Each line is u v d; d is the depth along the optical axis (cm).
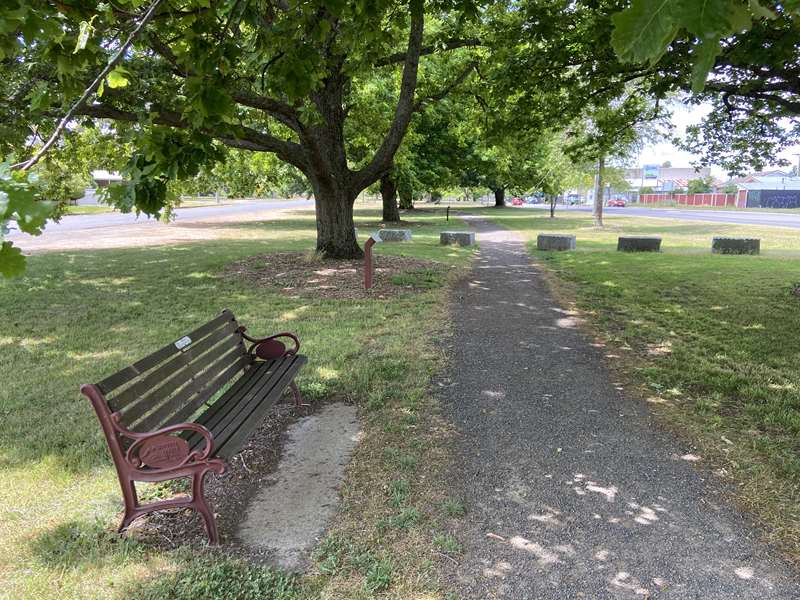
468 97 1499
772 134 1205
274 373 472
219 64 312
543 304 917
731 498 355
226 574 285
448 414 480
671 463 399
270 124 1617
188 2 354
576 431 449
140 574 286
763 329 734
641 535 321
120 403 316
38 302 901
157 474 311
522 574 288
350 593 274
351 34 527
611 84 1035
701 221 3397
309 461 404
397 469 390
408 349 651
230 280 1092
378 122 1691
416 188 2842
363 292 976
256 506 349
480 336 715
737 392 526
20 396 513
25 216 130
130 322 779
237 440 342
